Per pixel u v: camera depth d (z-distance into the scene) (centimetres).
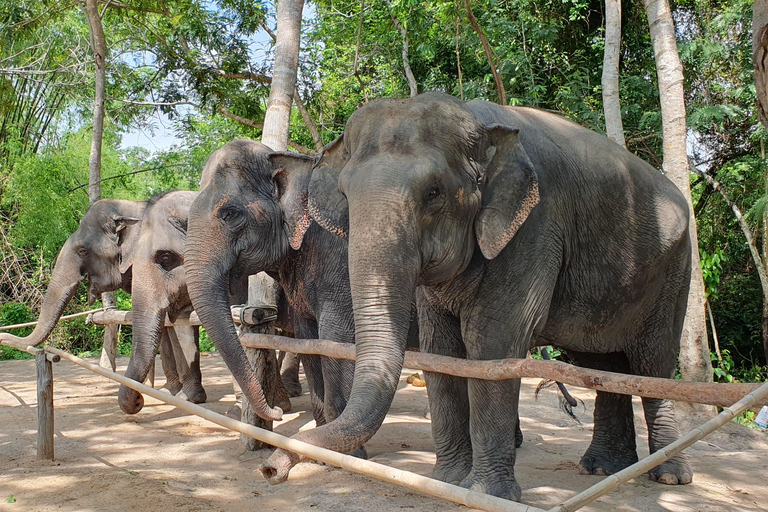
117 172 2078
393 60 1541
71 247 777
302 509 370
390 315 281
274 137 726
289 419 641
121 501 383
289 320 613
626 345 443
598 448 459
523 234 350
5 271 1644
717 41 1203
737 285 1298
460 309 367
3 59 1628
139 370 646
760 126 1124
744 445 588
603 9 1345
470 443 409
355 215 293
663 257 420
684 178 694
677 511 371
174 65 1498
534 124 388
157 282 672
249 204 500
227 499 392
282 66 745
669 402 448
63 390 835
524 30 1316
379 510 363
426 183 299
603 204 394
